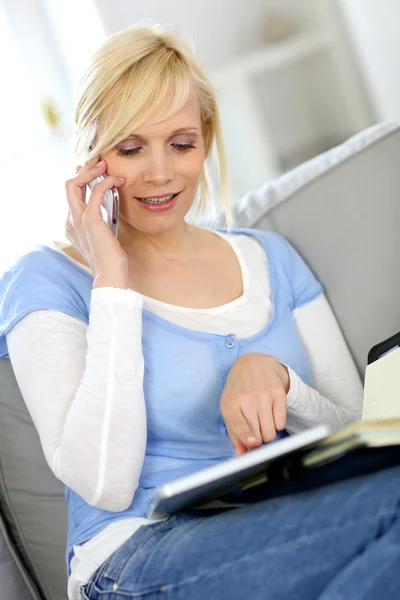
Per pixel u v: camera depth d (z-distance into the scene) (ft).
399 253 5.35
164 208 4.66
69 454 4.11
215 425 4.59
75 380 4.33
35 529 5.05
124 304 4.25
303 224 5.56
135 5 9.48
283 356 4.93
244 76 9.64
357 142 5.81
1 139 9.50
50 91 9.55
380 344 4.51
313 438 3.30
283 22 9.84
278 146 10.13
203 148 4.76
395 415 4.00
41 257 4.76
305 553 3.16
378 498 3.16
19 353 4.47
